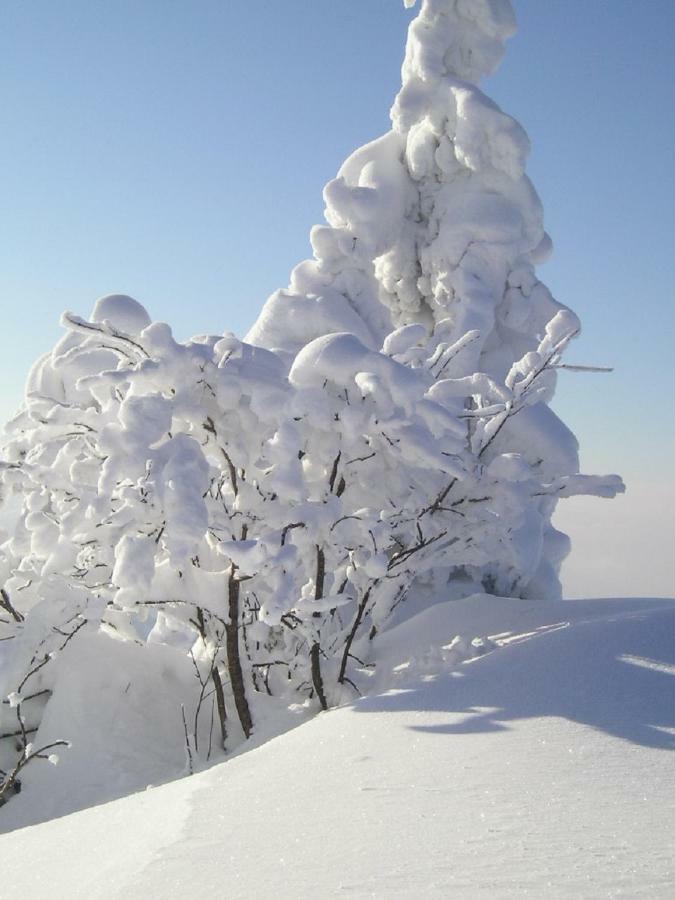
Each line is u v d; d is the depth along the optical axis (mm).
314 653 7094
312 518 6660
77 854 3330
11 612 7848
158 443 6699
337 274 12883
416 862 2662
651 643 5660
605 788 3352
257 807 3539
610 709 4520
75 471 7008
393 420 6484
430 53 13094
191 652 8242
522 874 2473
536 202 12883
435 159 13156
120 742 6980
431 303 13172
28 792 6723
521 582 11078
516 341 12852
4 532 8203
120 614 7641
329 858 2789
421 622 8625
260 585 7211
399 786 3623
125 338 6633
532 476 7922
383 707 5109
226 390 6617
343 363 6453
